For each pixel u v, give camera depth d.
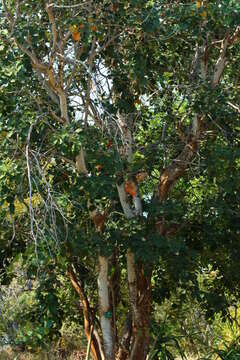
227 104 9.23
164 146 9.44
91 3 7.68
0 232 9.05
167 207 8.64
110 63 8.79
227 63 10.08
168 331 10.78
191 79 9.38
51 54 7.46
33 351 10.21
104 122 8.23
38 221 7.44
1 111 7.40
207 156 8.84
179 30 8.43
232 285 10.58
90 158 7.76
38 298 8.96
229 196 9.54
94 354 9.65
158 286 10.36
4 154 7.39
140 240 8.21
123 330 9.77
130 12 7.83
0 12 7.69
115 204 9.26
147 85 8.95
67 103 8.52
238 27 9.15
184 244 8.48
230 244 9.68
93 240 8.21
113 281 9.84
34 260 7.95
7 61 7.41
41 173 7.13
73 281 9.57
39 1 7.57
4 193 7.17
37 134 7.91
